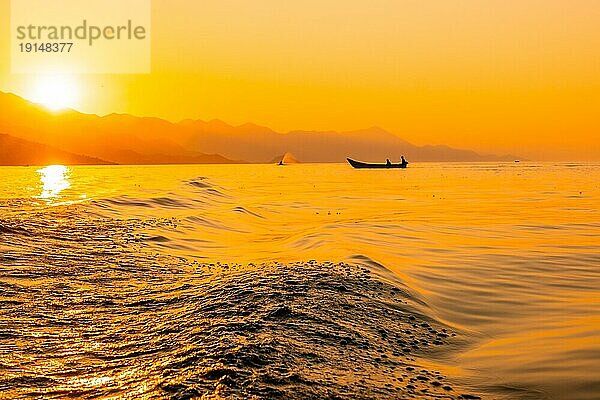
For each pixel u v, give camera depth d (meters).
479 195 48.75
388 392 6.41
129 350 7.69
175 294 11.05
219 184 67.44
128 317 9.36
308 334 8.23
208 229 22.94
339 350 7.70
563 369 7.05
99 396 6.10
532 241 19.58
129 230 20.16
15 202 29.55
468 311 10.35
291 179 93.12
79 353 7.55
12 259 13.48
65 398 6.06
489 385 6.74
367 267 12.98
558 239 20.11
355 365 7.21
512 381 6.80
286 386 6.32
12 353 7.39
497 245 18.56
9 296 10.21
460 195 49.09
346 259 13.97
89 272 12.91
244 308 9.45
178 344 7.82
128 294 11.06
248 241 20.59
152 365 7.03
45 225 19.75
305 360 7.20
